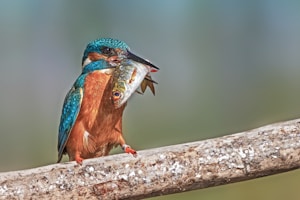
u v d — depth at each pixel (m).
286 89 16.73
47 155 17.42
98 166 6.61
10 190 6.46
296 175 12.35
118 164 6.62
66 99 7.75
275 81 16.94
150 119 15.85
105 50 7.71
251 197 12.21
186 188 6.68
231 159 6.61
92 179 6.57
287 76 16.89
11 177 6.51
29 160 17.27
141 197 6.69
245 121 16.56
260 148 6.62
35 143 17.61
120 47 7.73
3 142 17.25
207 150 6.65
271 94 16.75
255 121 16.58
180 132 15.98
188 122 16.28
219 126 16.39
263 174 6.70
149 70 6.93
